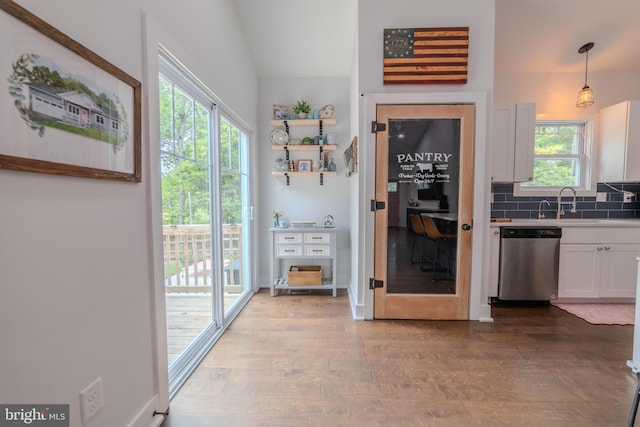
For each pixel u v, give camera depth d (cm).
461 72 251
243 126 307
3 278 79
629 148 322
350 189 338
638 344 181
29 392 86
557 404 157
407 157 261
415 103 255
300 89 355
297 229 327
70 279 98
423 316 267
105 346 114
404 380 178
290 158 362
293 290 355
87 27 104
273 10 277
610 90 351
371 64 256
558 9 284
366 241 265
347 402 159
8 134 77
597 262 299
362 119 260
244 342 225
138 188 134
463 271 263
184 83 193
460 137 257
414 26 252
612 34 305
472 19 250
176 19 164
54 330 93
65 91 94
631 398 161
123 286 124
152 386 144
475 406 156
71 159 96
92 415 108
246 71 307
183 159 197
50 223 91
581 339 229
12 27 77
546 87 353
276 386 173
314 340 228
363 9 253
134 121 128
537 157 363
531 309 292
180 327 230
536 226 296
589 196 358
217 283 239
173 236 215
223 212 264
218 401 161
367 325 255
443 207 264
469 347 217
